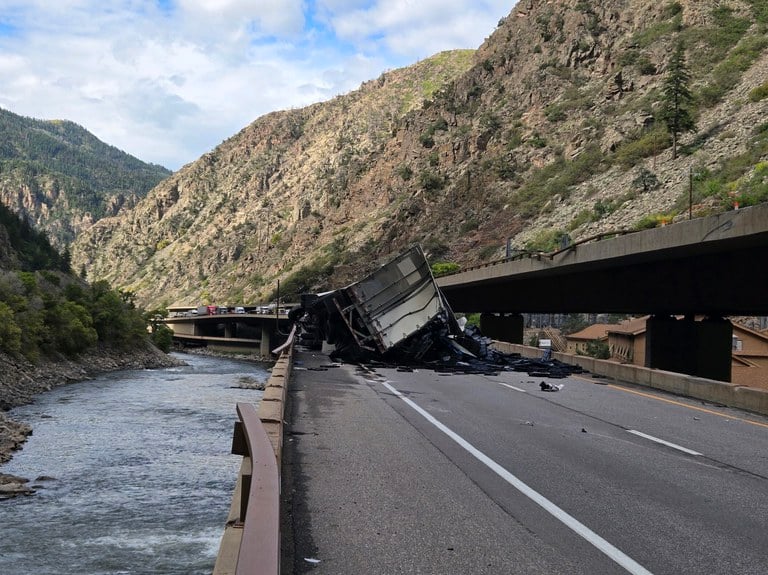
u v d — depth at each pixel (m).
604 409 16.27
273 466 4.48
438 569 5.71
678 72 118.00
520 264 38.81
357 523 6.96
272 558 2.92
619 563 5.93
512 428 13.13
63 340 73.94
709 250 25.38
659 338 33.16
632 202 103.56
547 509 7.61
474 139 183.50
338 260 184.38
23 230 168.00
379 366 26.55
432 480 8.85
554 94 181.38
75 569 14.77
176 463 25.45
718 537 6.72
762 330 54.88
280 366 18.38
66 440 30.19
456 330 28.64
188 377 70.44
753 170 82.25
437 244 145.75
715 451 11.36
